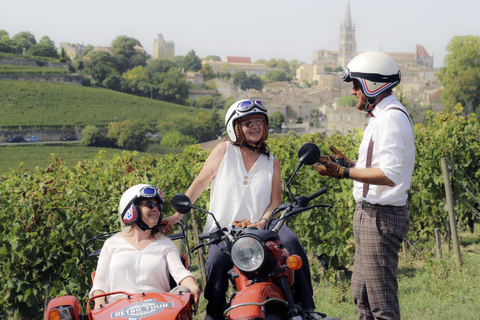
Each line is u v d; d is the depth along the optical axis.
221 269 4.14
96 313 3.55
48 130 123.38
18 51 185.38
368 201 4.36
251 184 4.50
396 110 4.23
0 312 6.64
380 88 4.29
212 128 139.88
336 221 8.20
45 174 9.98
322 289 7.89
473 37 124.75
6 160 102.69
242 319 3.25
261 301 3.31
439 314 5.94
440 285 7.04
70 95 147.12
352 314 6.43
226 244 3.87
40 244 6.60
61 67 171.38
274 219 4.37
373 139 4.30
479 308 6.00
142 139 124.31
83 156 110.75
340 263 8.38
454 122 9.86
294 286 4.13
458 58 124.88
